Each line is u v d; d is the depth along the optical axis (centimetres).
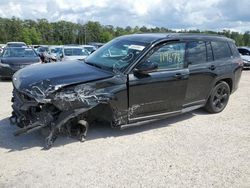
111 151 471
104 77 486
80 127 498
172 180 394
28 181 382
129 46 554
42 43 9681
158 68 540
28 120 467
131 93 509
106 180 389
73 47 1661
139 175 404
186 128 584
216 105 684
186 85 584
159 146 496
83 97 463
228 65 679
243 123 623
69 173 404
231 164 442
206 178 401
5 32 9188
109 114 504
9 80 1180
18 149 467
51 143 470
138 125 546
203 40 634
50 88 445
